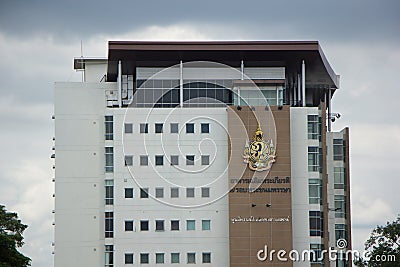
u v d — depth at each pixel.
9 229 117.81
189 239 122.25
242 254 119.62
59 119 126.12
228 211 121.88
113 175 123.88
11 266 110.25
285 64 126.69
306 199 123.94
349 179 128.38
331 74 133.25
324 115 125.50
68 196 124.56
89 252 123.75
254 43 122.38
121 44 121.00
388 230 118.56
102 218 124.06
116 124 124.00
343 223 127.75
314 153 124.88
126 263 121.94
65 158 125.31
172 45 122.25
